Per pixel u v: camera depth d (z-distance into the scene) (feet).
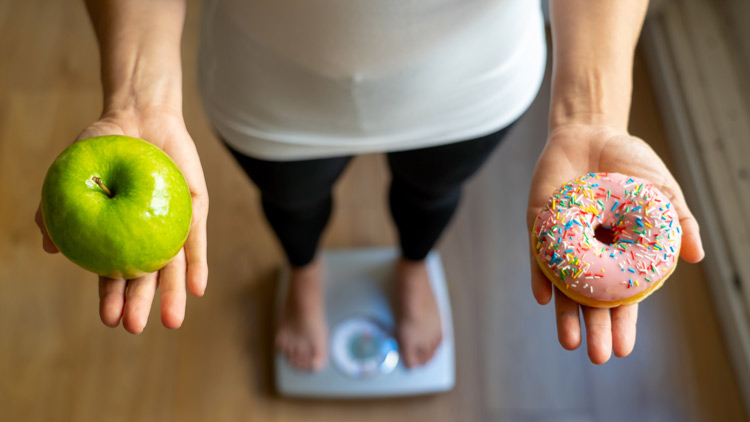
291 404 4.70
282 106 2.76
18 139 5.36
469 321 4.90
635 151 2.45
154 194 2.05
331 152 3.03
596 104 2.50
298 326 4.63
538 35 2.92
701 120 5.15
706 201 4.98
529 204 2.55
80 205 2.00
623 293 2.26
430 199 3.60
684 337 4.75
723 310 4.74
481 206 5.24
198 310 4.90
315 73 2.58
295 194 3.39
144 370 4.71
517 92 2.92
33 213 5.10
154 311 4.85
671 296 4.87
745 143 5.00
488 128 2.97
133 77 2.40
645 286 2.27
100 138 2.13
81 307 4.84
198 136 5.34
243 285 5.00
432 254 5.03
